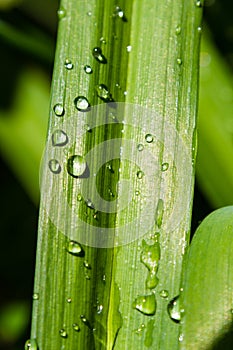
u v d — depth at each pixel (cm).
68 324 24
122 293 24
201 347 24
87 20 25
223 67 31
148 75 25
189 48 25
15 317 35
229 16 34
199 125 30
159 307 24
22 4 34
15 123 31
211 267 24
